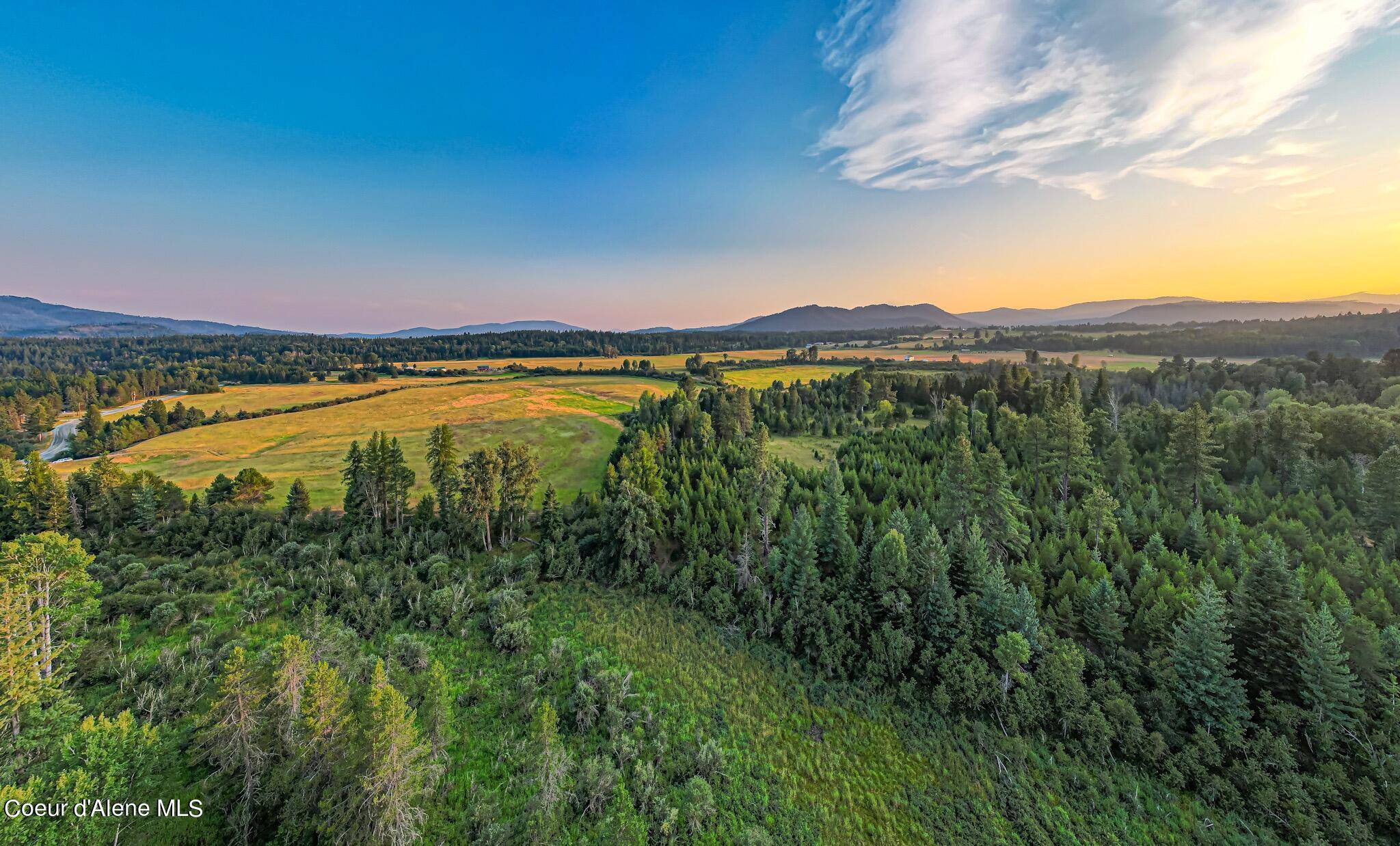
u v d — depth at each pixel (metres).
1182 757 35.03
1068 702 38.84
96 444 116.94
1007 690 40.75
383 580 54.28
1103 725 36.84
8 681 28.23
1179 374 126.56
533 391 180.88
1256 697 37.09
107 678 37.62
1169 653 39.53
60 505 64.06
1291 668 36.62
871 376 136.25
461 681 42.38
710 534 62.31
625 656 47.00
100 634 42.12
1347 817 30.56
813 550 51.38
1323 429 69.88
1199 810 33.25
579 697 39.22
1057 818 34.16
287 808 26.38
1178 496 64.06
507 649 46.41
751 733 40.09
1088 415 92.19
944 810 34.94
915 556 48.88
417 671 42.47
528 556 62.31
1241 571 44.66
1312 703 34.69
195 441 120.12
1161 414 82.25
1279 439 66.81
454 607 49.91
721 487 73.50
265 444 118.38
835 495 57.19
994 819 34.31
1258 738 34.59
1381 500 52.41
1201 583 45.47
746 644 49.59
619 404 161.50
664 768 35.69
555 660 43.47
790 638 48.44
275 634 45.78
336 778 25.62
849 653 47.00
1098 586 43.06
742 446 95.25
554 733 30.45
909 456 81.88
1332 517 53.94
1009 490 56.19
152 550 62.06
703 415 109.62
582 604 55.53
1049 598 47.53
